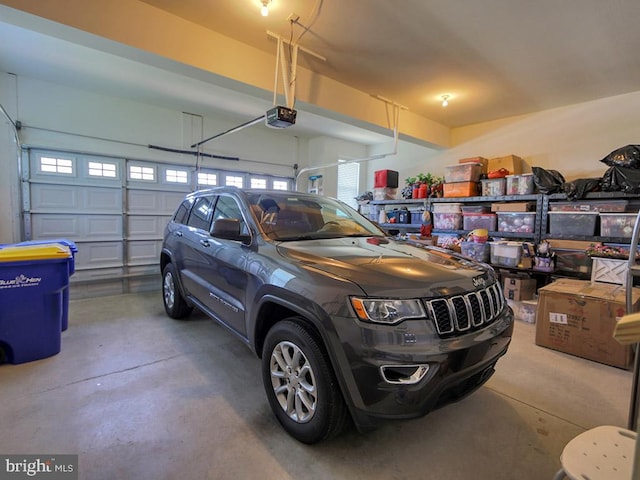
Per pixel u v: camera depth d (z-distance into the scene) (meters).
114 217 5.55
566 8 2.77
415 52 3.57
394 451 1.84
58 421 2.04
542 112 5.36
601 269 3.73
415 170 7.38
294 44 3.47
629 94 4.53
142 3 2.85
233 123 6.84
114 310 4.46
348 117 4.59
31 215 4.84
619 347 2.91
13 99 4.62
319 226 2.82
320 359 1.71
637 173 3.82
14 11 2.34
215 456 1.77
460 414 2.20
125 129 5.57
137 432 1.95
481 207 5.46
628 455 1.11
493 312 1.92
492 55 3.60
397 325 1.55
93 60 4.10
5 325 2.74
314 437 1.78
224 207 3.03
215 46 3.28
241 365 2.84
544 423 2.12
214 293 2.80
